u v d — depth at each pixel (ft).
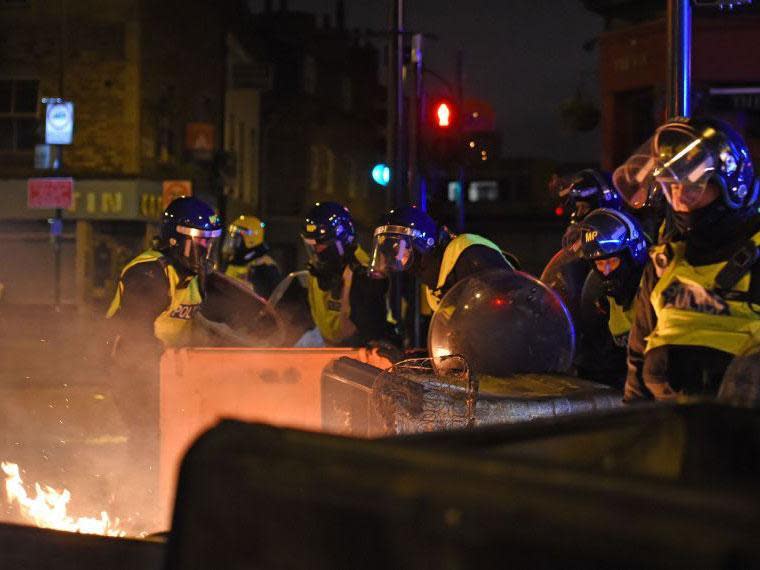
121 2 115.85
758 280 11.06
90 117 116.88
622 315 16.40
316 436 4.12
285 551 3.95
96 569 7.32
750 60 52.19
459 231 88.02
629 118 60.59
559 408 14.82
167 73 122.52
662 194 13.78
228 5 139.74
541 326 16.57
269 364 19.33
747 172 11.13
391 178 47.26
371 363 19.11
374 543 3.75
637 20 60.54
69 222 119.14
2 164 119.85
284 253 170.91
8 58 118.62
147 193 118.52
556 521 3.43
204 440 4.24
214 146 129.08
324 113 176.96
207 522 4.13
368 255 24.91
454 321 16.69
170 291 21.04
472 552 3.54
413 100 48.49
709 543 3.21
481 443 5.15
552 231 214.90
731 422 6.00
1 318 106.32
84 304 118.42
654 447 5.98
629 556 3.30
